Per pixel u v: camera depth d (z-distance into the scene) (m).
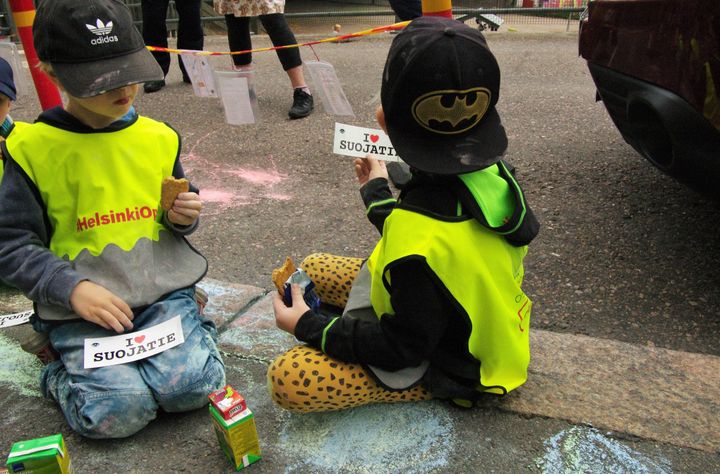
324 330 1.84
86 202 2.02
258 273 2.85
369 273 2.01
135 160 2.08
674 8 2.16
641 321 2.39
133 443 1.92
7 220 1.95
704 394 1.99
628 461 1.78
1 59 2.63
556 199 3.35
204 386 1.95
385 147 2.25
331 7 12.16
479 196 1.71
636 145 2.77
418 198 1.74
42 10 1.90
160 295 2.08
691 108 2.16
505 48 7.60
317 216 3.38
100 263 2.02
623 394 2.00
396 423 1.94
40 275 1.93
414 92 1.60
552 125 4.55
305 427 1.95
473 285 1.73
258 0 4.61
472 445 1.86
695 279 2.62
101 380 1.88
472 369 1.87
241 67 5.01
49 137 1.99
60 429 1.98
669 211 3.17
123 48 1.93
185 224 2.12
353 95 5.64
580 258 2.81
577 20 9.51
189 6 5.62
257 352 2.28
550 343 2.23
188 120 5.04
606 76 2.63
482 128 1.71
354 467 1.80
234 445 1.75
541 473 1.76
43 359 2.19
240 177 3.93
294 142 4.48
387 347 1.76
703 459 1.77
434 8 2.71
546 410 1.95
